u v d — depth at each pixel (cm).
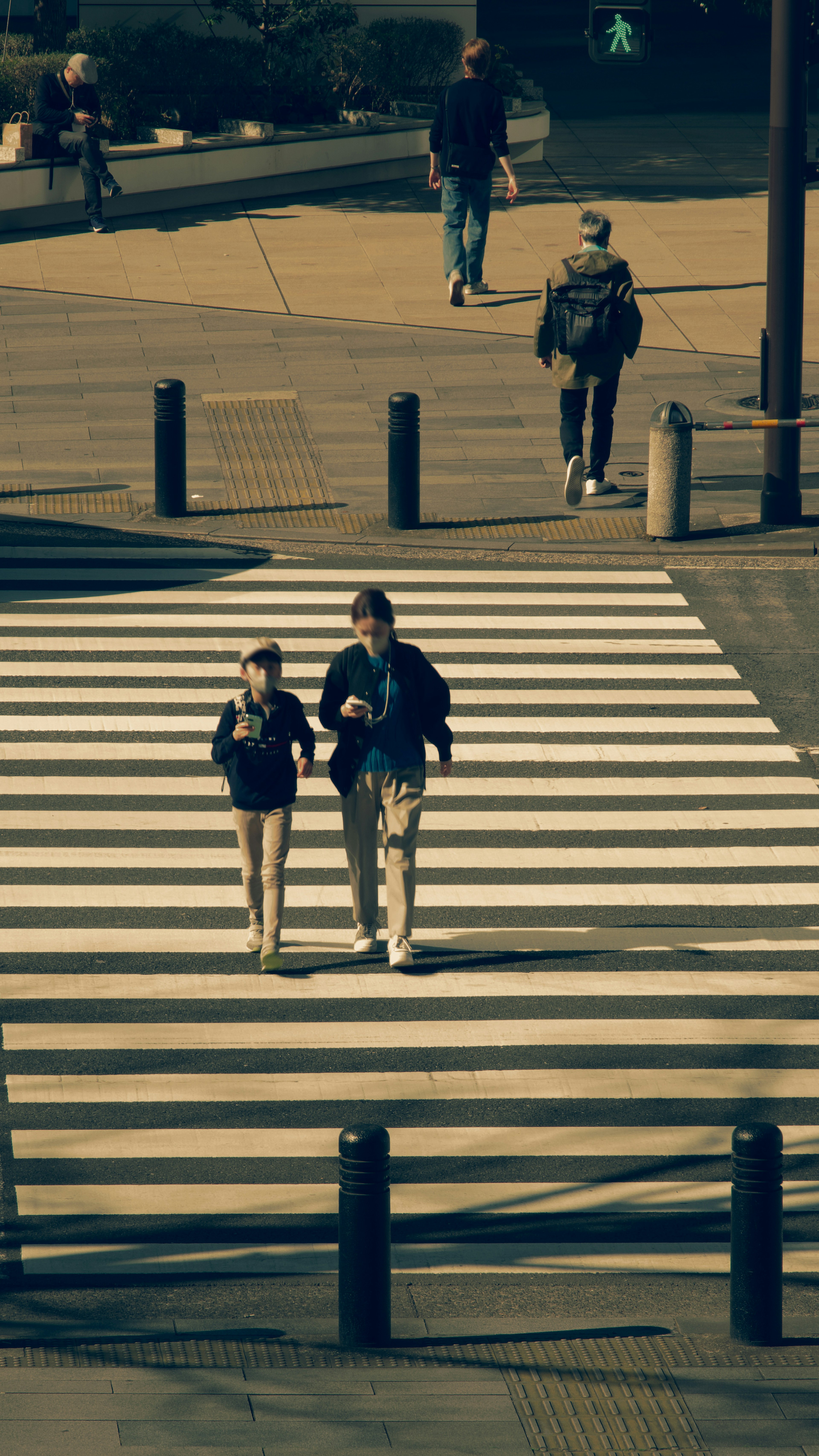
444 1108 1883
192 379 4312
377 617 2081
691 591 3312
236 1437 1164
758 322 4759
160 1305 1537
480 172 4838
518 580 3347
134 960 2158
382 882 2366
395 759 2108
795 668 3008
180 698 2866
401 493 3528
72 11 6831
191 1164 1780
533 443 3981
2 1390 1250
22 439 3953
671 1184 1769
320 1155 1802
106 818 2505
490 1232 1686
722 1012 2073
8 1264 1605
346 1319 1403
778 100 3350
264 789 2091
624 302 3506
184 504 3609
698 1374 1316
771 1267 1434
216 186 6003
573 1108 1891
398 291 5028
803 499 3712
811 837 2491
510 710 2838
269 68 6431
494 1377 1297
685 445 3453
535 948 2205
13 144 5641
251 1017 2042
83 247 5462
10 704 2822
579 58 8925
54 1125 1833
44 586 3278
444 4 7019
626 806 2561
